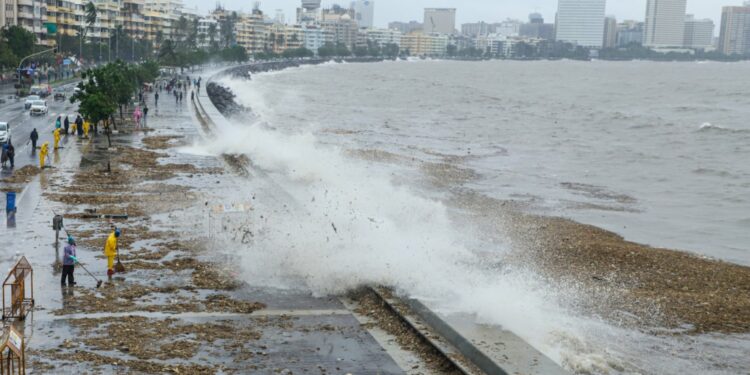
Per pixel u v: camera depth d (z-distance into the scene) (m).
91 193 42.12
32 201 39.25
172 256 29.91
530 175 62.47
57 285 25.66
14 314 22.28
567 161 71.38
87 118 65.00
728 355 23.03
